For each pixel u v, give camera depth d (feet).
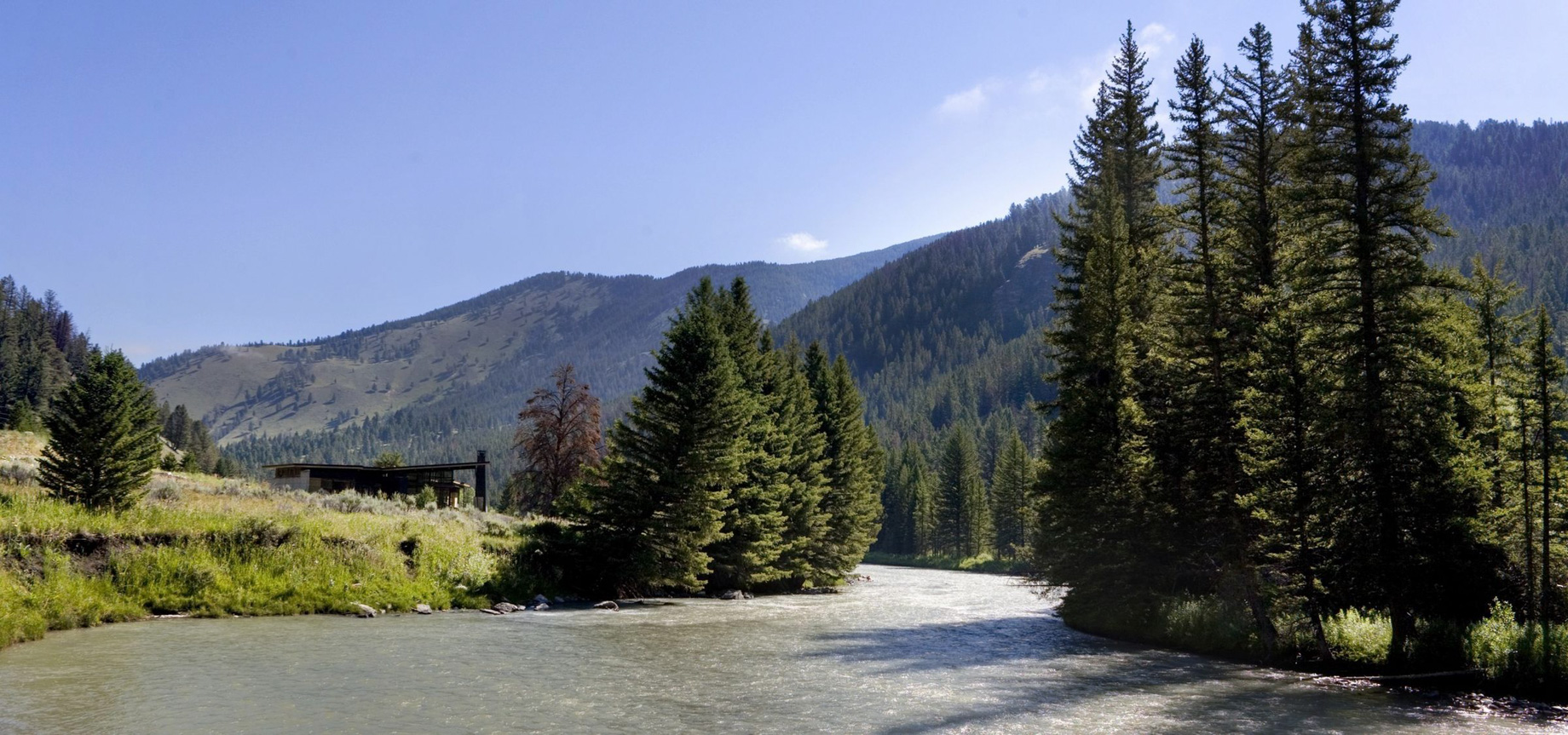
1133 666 79.71
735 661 79.30
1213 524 98.43
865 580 240.94
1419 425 77.82
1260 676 74.33
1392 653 75.72
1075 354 120.16
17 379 475.31
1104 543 105.29
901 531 425.28
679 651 84.79
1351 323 80.74
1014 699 64.03
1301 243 98.73
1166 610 99.04
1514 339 98.22
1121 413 106.11
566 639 90.68
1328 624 82.64
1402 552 77.46
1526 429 82.33
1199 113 124.36
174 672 67.21
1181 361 106.32
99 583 95.61
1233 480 95.35
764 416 178.09
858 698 63.57
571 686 65.72
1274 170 111.65
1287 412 82.94
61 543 96.48
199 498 137.90
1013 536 336.90
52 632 86.07
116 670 67.46
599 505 142.51
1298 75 109.70
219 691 60.85
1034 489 116.57
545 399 236.02
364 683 64.75
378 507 150.92
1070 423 110.11
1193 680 72.64
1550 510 82.28
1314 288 84.48
